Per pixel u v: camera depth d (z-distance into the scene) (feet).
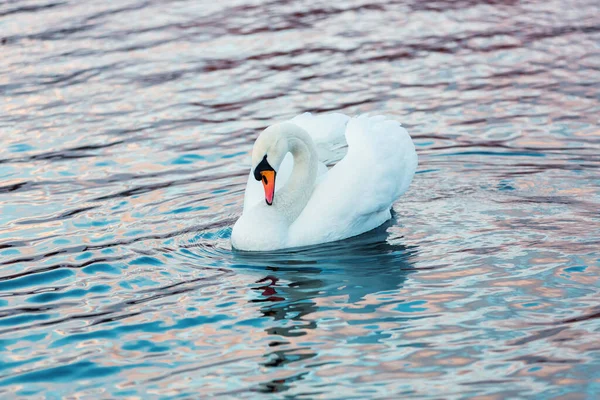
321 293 36.17
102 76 75.56
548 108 63.77
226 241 43.09
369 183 43.32
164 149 58.59
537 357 30.04
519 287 35.76
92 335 33.27
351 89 70.33
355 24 89.71
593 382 28.35
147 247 42.19
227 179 52.49
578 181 49.14
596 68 72.64
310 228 42.24
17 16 96.17
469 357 30.25
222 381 29.43
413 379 28.96
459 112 64.03
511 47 79.77
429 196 48.16
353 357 30.60
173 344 32.24
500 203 46.26
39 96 70.74
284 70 75.87
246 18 93.40
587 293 34.88
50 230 44.93
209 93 70.64
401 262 39.22
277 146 40.91
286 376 29.53
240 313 34.55
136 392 29.04
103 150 58.70
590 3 94.48
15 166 55.93
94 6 100.12
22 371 30.81
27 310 35.73
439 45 81.41
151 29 89.81
